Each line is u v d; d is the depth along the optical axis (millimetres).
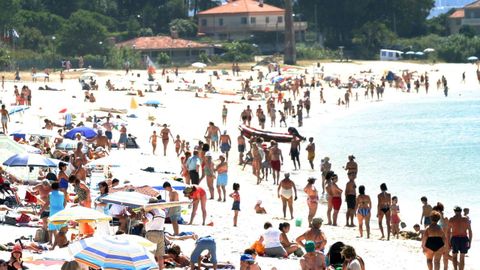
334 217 79500
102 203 60375
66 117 132500
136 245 43062
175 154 123500
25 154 76750
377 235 75500
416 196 100250
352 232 76375
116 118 151250
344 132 177375
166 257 54531
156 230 53438
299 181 108312
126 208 62469
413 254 66062
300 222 76375
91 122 140750
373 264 61906
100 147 107250
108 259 42031
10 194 73500
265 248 59875
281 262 57562
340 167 124375
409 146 153625
